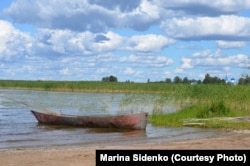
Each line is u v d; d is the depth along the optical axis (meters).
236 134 26.98
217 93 39.69
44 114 34.25
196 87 39.88
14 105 55.50
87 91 89.38
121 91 84.94
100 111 46.00
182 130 29.80
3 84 105.00
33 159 16.83
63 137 26.67
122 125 30.56
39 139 25.66
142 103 42.75
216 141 22.30
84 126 32.06
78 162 16.08
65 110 47.69
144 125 30.06
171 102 38.84
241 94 39.78
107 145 22.58
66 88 93.31
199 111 36.22
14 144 23.42
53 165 15.56
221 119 33.50
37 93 85.88
